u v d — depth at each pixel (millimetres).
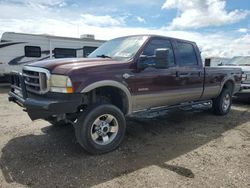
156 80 4738
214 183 3207
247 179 3320
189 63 5598
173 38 5301
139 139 4836
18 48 12875
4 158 3885
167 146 4500
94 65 3969
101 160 3848
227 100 7066
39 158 3891
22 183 3174
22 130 5270
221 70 6535
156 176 3377
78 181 3232
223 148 4438
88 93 4047
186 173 3469
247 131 5492
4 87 12820
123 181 3244
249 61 11352
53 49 13766
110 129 4211
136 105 4555
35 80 3998
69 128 5379
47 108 3584
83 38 14734
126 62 4309
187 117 6652
